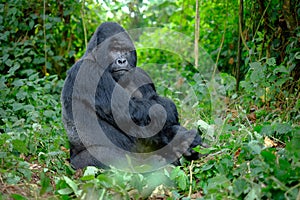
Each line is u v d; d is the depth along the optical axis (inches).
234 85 287.6
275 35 287.1
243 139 188.4
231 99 280.7
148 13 459.8
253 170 146.1
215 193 144.3
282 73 248.5
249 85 245.1
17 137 195.5
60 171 190.1
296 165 143.3
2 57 309.1
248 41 312.5
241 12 296.8
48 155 193.6
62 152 200.1
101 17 375.2
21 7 332.8
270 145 191.9
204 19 373.4
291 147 149.3
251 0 305.4
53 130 229.9
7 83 317.4
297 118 220.4
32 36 329.7
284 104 242.7
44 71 335.6
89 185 148.2
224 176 148.8
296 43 265.0
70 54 335.9
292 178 139.3
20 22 335.3
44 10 321.7
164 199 163.2
